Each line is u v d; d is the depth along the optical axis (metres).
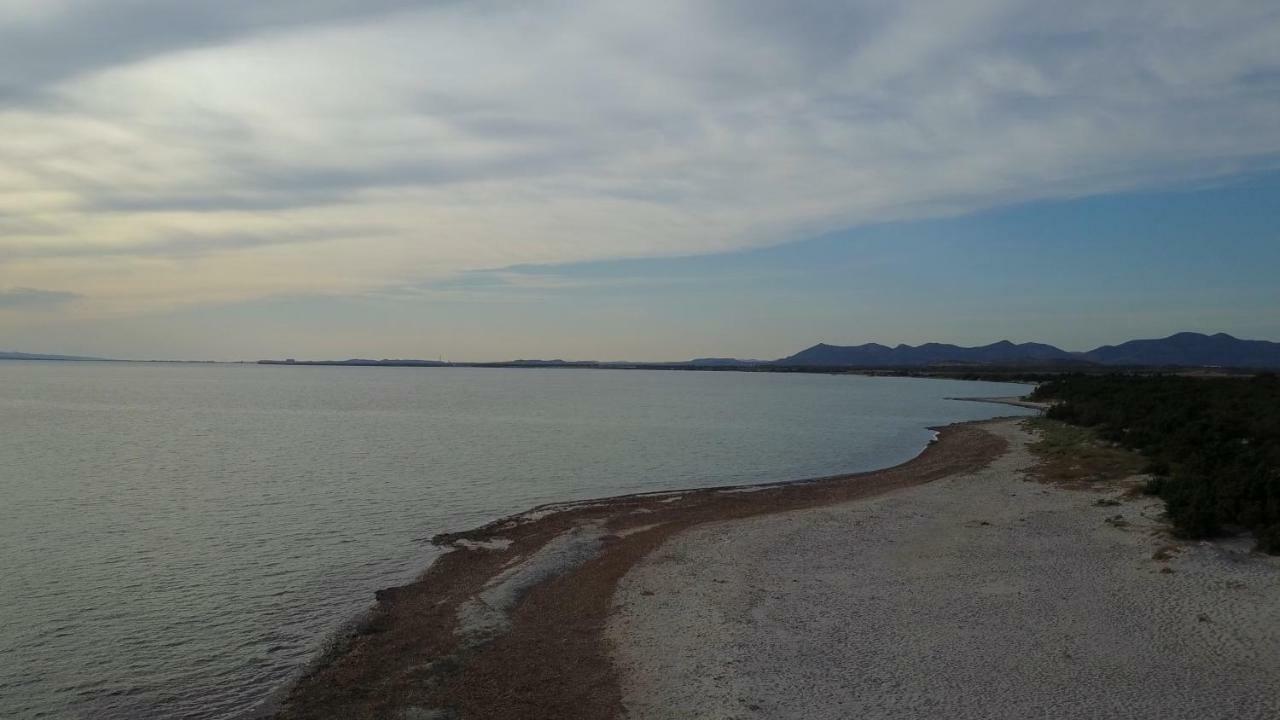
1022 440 44.31
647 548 22.34
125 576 20.59
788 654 14.11
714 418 74.75
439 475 37.78
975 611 15.94
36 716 13.09
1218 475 24.31
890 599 16.92
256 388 147.38
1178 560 18.11
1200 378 72.00
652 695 12.82
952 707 11.89
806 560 20.31
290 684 13.98
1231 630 14.16
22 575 20.69
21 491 33.16
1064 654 13.61
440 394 127.81
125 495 32.16
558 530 25.42
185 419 72.88
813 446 51.09
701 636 15.21
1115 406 49.19
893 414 79.50
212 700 13.59
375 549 23.31
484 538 24.55
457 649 15.30
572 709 12.59
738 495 31.61
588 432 60.31
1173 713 11.43
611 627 16.08
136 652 15.64
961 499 27.52
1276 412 35.72
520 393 133.25
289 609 18.08
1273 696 11.78
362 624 16.84
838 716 11.75
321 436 56.75
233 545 23.80
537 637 15.79
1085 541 20.66
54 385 152.62
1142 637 14.18
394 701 13.15
